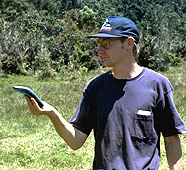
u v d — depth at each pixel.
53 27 22.53
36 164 4.61
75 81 15.57
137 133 1.64
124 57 1.70
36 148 5.41
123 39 1.67
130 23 1.69
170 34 30.70
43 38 21.64
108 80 1.74
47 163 4.62
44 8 45.91
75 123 1.80
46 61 18.42
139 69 1.76
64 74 17.33
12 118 7.52
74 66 18.30
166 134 1.75
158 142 1.75
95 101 1.76
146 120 1.65
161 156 4.63
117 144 1.65
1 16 35.50
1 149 5.40
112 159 1.66
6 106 8.77
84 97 1.80
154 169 1.66
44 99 9.92
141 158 1.64
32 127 6.86
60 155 4.94
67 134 1.74
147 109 1.65
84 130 1.80
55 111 1.69
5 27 21.53
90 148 5.27
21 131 6.52
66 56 21.02
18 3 41.19
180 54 27.52
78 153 5.02
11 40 20.50
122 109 1.66
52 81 16.42
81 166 4.45
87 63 20.56
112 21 1.67
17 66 19.98
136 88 1.68
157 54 21.75
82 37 21.94
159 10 25.33
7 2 40.81
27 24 21.67
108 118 1.67
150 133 1.65
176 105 8.37
